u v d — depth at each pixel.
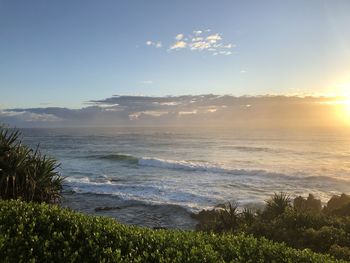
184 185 34.38
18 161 14.78
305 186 35.16
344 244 10.12
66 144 97.19
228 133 157.00
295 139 114.56
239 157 64.56
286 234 11.33
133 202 26.67
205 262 5.88
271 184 35.78
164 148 83.69
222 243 7.14
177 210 24.39
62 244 5.95
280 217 13.09
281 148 82.62
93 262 5.55
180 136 137.25
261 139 115.44
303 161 58.59
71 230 6.53
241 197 28.89
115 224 7.38
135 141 110.38
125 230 7.00
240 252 6.67
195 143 99.88
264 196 29.56
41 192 15.51
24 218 6.73
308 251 7.24
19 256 5.22
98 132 191.38
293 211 13.17
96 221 7.39
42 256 5.51
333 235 10.55
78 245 6.09
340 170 46.53
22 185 14.89
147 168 47.94
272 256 6.73
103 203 26.66
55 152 72.44
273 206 16.30
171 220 22.36
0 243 5.35
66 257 5.54
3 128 15.39
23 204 7.86
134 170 46.00
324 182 37.19
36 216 7.09
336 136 129.00
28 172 14.97
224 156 66.44
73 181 35.72
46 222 6.74
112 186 33.12
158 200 27.64
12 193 14.71
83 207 25.56
